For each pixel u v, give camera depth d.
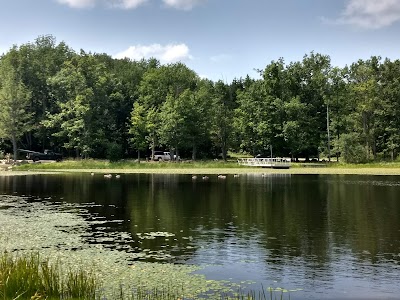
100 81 101.00
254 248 19.73
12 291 11.48
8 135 89.94
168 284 14.48
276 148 95.12
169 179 58.19
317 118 96.75
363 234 22.59
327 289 14.36
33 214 28.81
